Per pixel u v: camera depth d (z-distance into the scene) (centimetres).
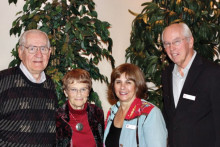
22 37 193
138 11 353
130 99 193
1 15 281
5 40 284
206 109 192
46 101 197
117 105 208
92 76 265
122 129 186
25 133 182
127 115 187
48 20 250
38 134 187
